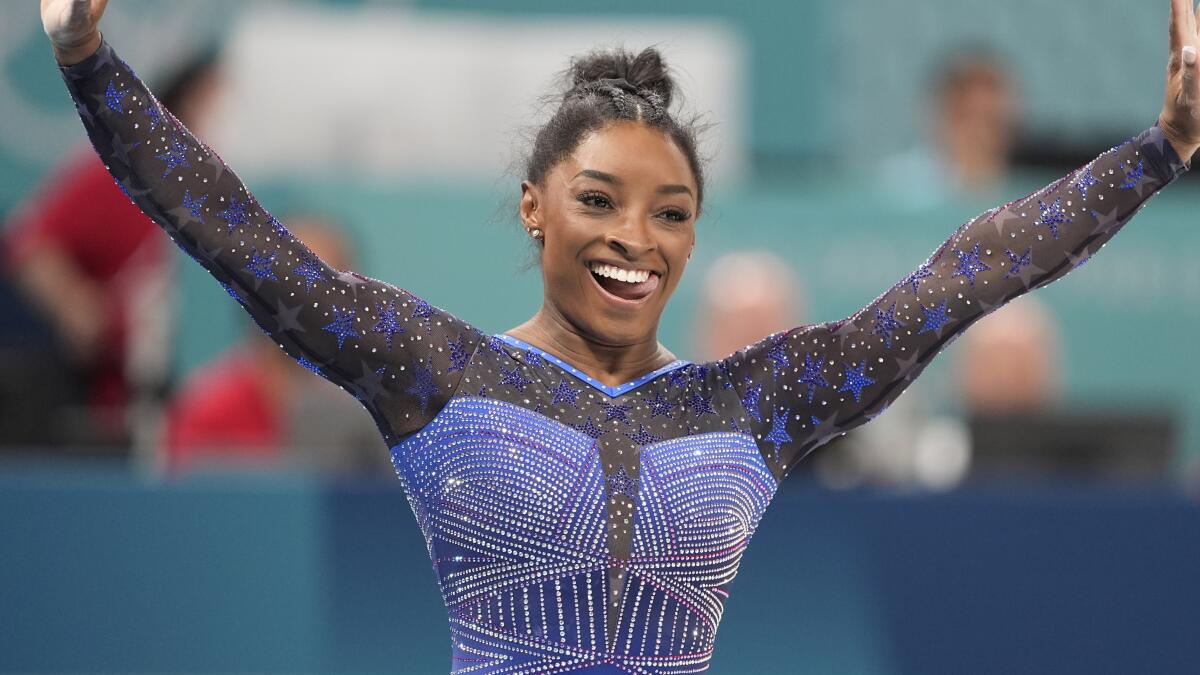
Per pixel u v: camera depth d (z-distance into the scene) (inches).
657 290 321.7
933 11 927.7
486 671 315.3
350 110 772.6
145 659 518.0
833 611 529.7
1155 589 533.0
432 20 860.0
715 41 815.1
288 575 522.3
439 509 319.0
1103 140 924.6
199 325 746.8
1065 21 935.7
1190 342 776.9
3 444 625.6
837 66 918.4
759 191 769.6
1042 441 598.9
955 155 842.2
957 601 531.8
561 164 322.7
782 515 531.8
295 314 315.3
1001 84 843.4
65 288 756.6
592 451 318.0
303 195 739.4
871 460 617.0
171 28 853.2
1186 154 340.5
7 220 825.5
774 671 527.2
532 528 313.7
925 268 339.0
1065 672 530.9
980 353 688.4
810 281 763.4
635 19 890.1
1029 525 534.0
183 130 319.0
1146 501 534.9
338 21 828.0
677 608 320.2
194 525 522.6
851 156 913.5
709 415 329.4
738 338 653.9
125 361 769.6
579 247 317.7
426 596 523.2
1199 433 772.6
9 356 744.3
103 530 521.0
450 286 744.3
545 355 326.3
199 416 629.0
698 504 320.2
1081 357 778.2
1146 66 934.4
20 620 518.0
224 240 312.8
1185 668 530.6
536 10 871.1
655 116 324.5
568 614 314.3
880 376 333.1
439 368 320.5
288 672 519.2
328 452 597.9
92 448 624.4
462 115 777.6
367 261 742.5
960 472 600.4
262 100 768.3
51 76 839.7
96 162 767.7
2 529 519.2
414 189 743.7
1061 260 338.0
